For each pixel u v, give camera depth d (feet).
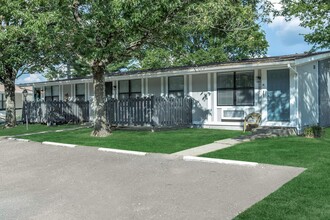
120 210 15.80
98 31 36.14
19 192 19.56
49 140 39.70
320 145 30.55
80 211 15.88
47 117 63.16
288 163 23.31
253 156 25.84
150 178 21.22
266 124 43.60
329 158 24.73
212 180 20.06
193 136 38.93
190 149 30.09
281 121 42.24
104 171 23.65
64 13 35.70
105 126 43.01
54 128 56.29
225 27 44.50
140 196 17.74
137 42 41.16
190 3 36.42
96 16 34.47
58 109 63.82
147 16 33.63
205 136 38.65
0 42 43.24
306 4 58.39
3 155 32.35
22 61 55.36
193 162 25.13
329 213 13.99
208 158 25.44
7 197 18.65
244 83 45.98
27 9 36.88
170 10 34.81
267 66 40.96
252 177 20.27
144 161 26.12
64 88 74.79
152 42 42.55
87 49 37.52
